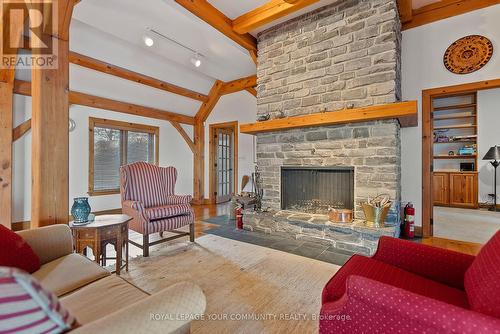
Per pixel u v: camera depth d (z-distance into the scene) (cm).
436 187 571
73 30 353
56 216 181
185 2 287
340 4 317
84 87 443
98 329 64
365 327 93
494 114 528
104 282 124
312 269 233
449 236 334
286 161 358
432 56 329
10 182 367
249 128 373
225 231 364
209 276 218
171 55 444
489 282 88
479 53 303
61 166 184
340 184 319
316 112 334
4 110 362
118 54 418
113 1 304
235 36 360
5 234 130
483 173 545
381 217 273
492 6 297
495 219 429
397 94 292
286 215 334
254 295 188
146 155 589
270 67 381
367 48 297
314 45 338
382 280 125
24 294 53
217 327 151
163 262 249
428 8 329
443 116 584
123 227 229
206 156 647
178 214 299
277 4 307
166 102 570
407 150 346
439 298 112
